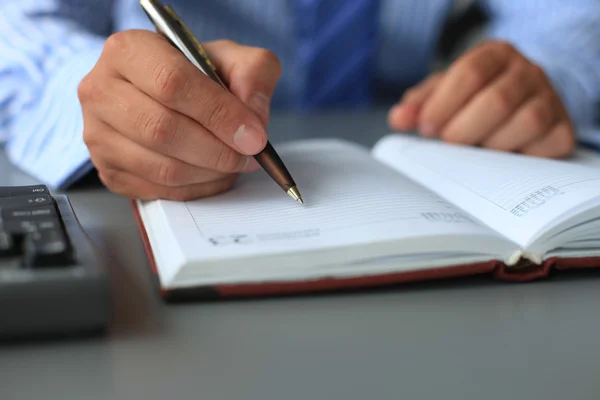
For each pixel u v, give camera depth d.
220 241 0.37
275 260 0.36
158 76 0.41
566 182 0.46
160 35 0.47
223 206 0.44
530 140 0.64
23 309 0.28
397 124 0.74
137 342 0.30
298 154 0.61
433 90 0.75
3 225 0.33
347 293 0.38
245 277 0.35
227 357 0.29
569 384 0.28
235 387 0.26
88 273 0.29
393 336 0.32
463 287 0.39
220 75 0.49
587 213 0.41
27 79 0.68
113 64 0.45
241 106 0.42
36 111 0.66
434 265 0.39
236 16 1.19
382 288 0.39
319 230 0.39
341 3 1.18
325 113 1.10
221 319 0.33
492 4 1.33
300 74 1.22
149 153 0.44
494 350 0.31
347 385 0.27
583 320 0.35
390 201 0.44
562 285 0.40
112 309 0.34
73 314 0.29
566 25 1.16
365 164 0.57
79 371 0.27
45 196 0.40
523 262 0.41
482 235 0.39
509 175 0.51
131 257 0.42
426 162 0.61
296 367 0.28
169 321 0.33
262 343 0.31
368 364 0.29
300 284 0.36
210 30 1.19
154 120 0.42
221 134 0.42
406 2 1.27
